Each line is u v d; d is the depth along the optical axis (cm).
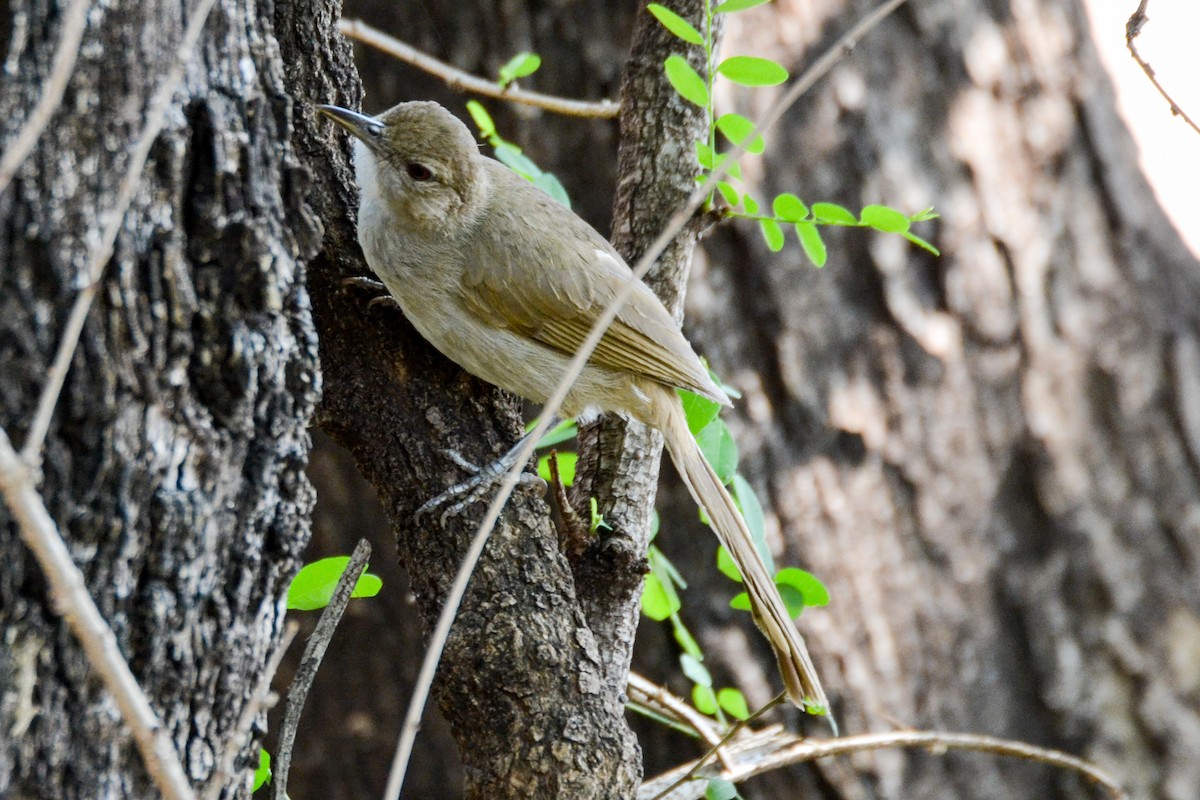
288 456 600
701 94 845
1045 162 1566
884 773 1444
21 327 509
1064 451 1548
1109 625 1549
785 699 930
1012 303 1535
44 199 512
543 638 750
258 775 761
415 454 822
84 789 526
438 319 855
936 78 1502
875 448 1459
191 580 558
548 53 1384
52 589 462
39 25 513
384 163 917
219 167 561
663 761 1423
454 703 751
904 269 1475
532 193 1003
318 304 845
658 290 977
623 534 891
